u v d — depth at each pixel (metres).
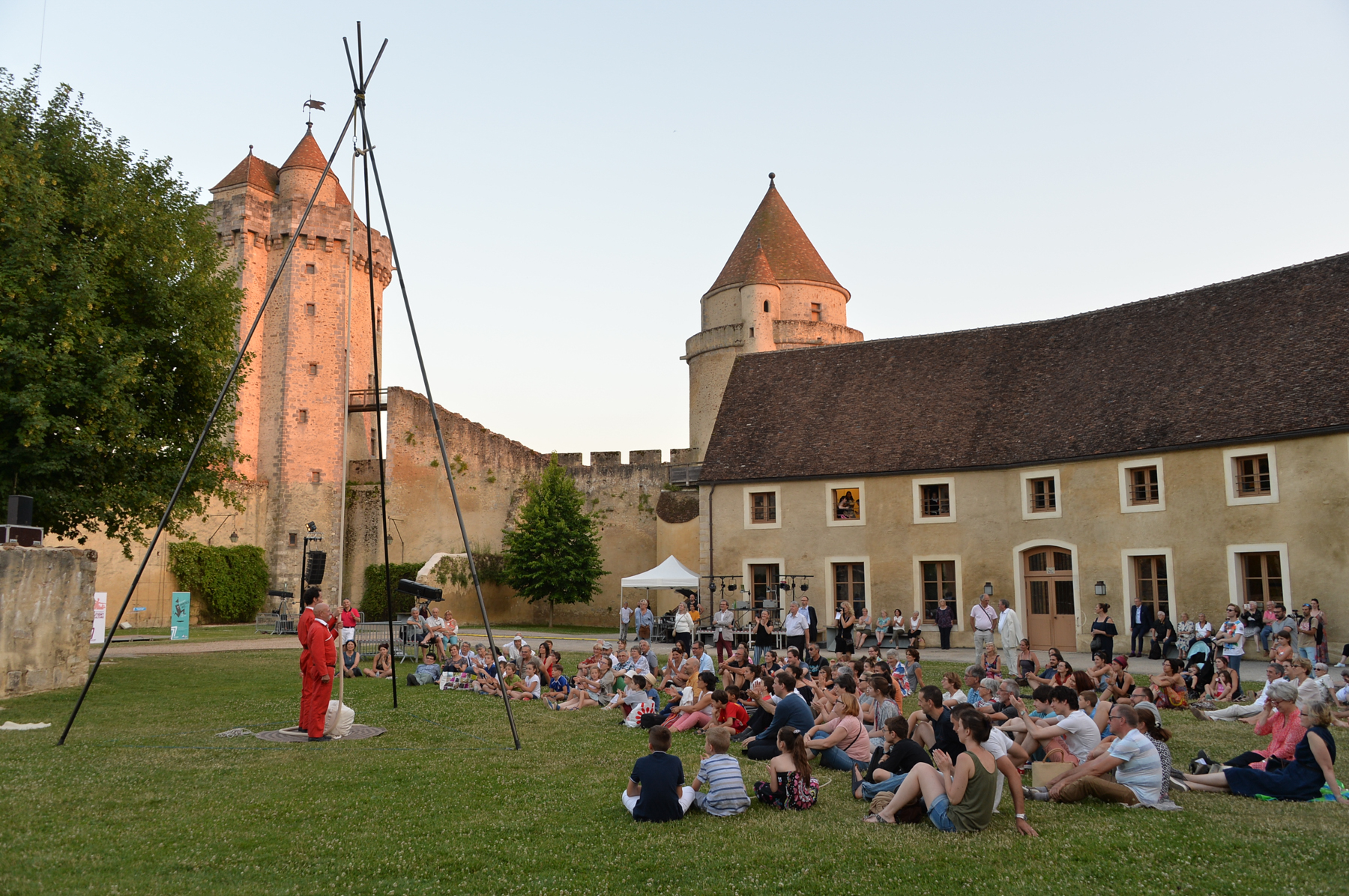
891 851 7.12
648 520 50.75
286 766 9.96
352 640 19.89
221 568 43.16
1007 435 28.81
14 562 15.45
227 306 21.78
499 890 6.20
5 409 16.50
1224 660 18.53
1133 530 25.38
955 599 28.28
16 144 17.88
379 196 13.69
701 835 7.57
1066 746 9.59
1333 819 8.05
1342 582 21.80
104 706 14.44
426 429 49.28
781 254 55.75
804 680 14.74
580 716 14.87
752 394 34.44
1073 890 6.23
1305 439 22.69
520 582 46.12
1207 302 28.02
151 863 6.56
